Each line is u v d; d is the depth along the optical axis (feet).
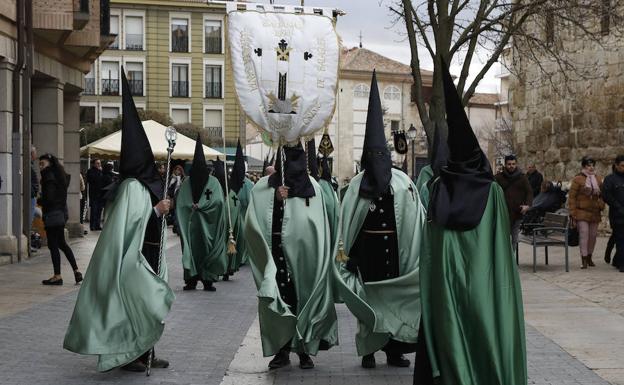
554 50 77.71
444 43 59.52
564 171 88.79
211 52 200.85
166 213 25.72
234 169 58.90
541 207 67.51
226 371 25.76
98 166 90.48
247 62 27.91
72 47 69.31
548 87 91.71
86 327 23.88
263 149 179.63
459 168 20.10
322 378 24.89
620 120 81.10
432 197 20.29
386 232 26.13
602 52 82.43
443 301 19.42
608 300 39.40
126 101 25.30
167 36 199.21
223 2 28.32
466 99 62.54
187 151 82.33
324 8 28.60
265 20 28.17
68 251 45.70
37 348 28.71
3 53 55.83
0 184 52.65
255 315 37.14
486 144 247.50
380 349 26.03
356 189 26.37
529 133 96.89
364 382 24.27
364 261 26.30
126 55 198.59
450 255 19.69
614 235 52.54
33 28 60.29
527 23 86.43
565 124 88.48
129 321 24.00
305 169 27.09
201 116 200.54
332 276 26.58
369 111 26.40
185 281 46.78
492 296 19.27
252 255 27.22
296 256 26.45
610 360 26.55
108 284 24.00
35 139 69.46
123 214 24.47
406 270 26.14
